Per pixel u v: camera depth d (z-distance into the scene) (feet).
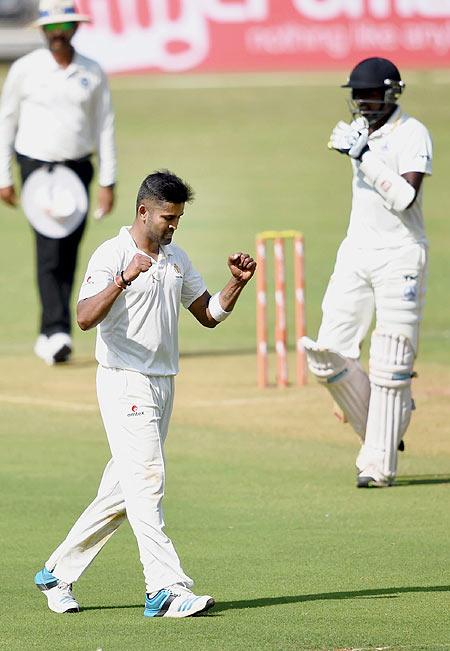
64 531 81.82
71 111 141.18
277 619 62.64
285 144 293.43
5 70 349.20
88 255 205.46
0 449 105.91
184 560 74.59
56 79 140.67
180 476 96.78
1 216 243.81
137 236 63.31
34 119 141.69
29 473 97.91
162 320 63.21
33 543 78.89
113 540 80.69
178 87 339.57
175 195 62.23
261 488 93.04
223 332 164.45
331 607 64.80
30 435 110.93
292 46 321.52
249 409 120.16
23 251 214.28
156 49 318.45
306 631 60.59
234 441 108.17
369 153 90.63
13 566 73.72
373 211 92.48
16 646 58.85
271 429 112.37
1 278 196.03
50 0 139.54
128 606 65.46
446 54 322.14
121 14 316.19
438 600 65.92
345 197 249.96
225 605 65.41
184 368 140.97
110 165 143.54
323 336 94.53
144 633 60.44
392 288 91.81
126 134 301.84
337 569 72.38
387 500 89.51
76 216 141.49
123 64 317.42
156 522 62.69
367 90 91.61
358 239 93.30
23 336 161.17
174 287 63.46
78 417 117.91
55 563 64.75
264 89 336.90
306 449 105.60
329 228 223.30
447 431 111.24
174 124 310.04
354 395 93.61
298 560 74.38
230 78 344.28
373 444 93.25
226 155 284.61
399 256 91.81
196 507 87.66
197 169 273.13
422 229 93.09
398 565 73.05
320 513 86.02
